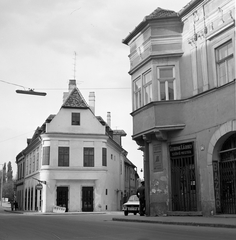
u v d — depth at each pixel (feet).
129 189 207.21
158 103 65.31
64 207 136.56
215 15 58.49
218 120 56.13
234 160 54.60
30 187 169.68
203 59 60.70
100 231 39.91
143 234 35.14
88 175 145.18
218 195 56.34
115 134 191.31
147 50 69.46
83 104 150.41
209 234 33.30
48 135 144.15
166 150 66.64
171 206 64.64
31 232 40.27
